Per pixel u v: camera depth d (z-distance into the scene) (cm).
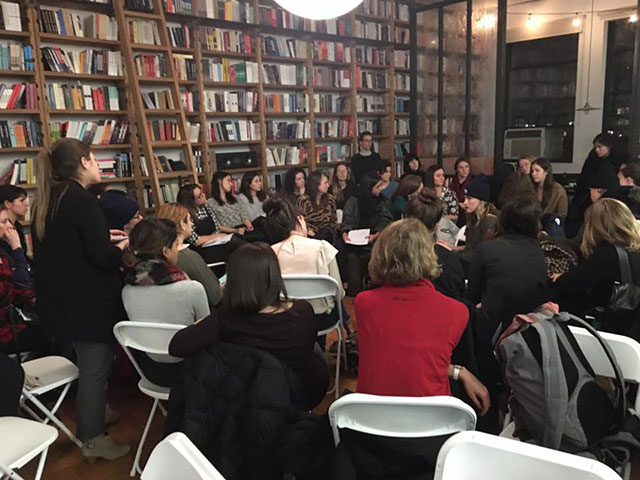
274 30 616
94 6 483
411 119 769
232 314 171
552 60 781
